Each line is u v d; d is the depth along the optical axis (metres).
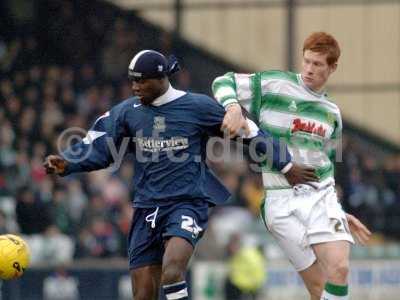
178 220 25.30
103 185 57.00
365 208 58.44
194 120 25.72
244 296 53.22
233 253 53.69
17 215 54.19
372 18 64.50
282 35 64.88
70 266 51.72
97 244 54.41
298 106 26.17
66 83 64.56
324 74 25.98
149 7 66.44
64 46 66.25
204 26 65.75
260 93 26.17
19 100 62.75
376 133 64.12
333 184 26.66
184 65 65.50
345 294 25.38
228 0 65.38
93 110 63.22
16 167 56.69
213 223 55.81
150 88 25.47
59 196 55.50
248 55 65.25
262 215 26.89
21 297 51.00
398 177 59.97
